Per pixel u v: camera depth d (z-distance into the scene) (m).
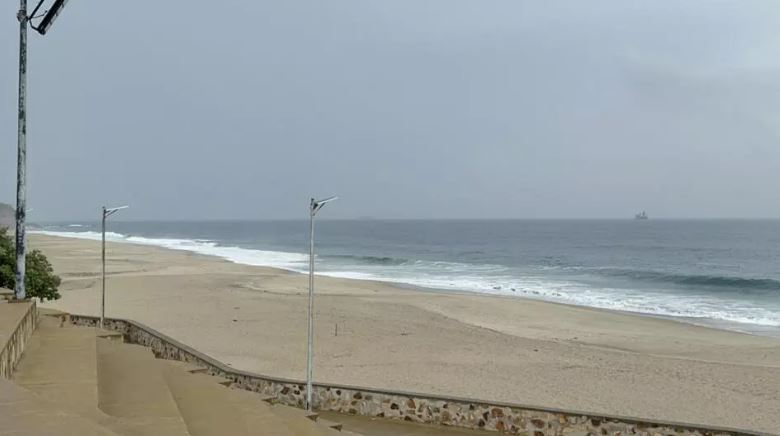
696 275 62.22
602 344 28.00
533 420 12.58
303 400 14.78
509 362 23.25
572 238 156.50
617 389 19.77
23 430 5.16
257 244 131.38
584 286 54.34
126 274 55.09
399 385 19.53
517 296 46.62
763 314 38.75
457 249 114.81
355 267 72.56
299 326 30.11
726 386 20.41
